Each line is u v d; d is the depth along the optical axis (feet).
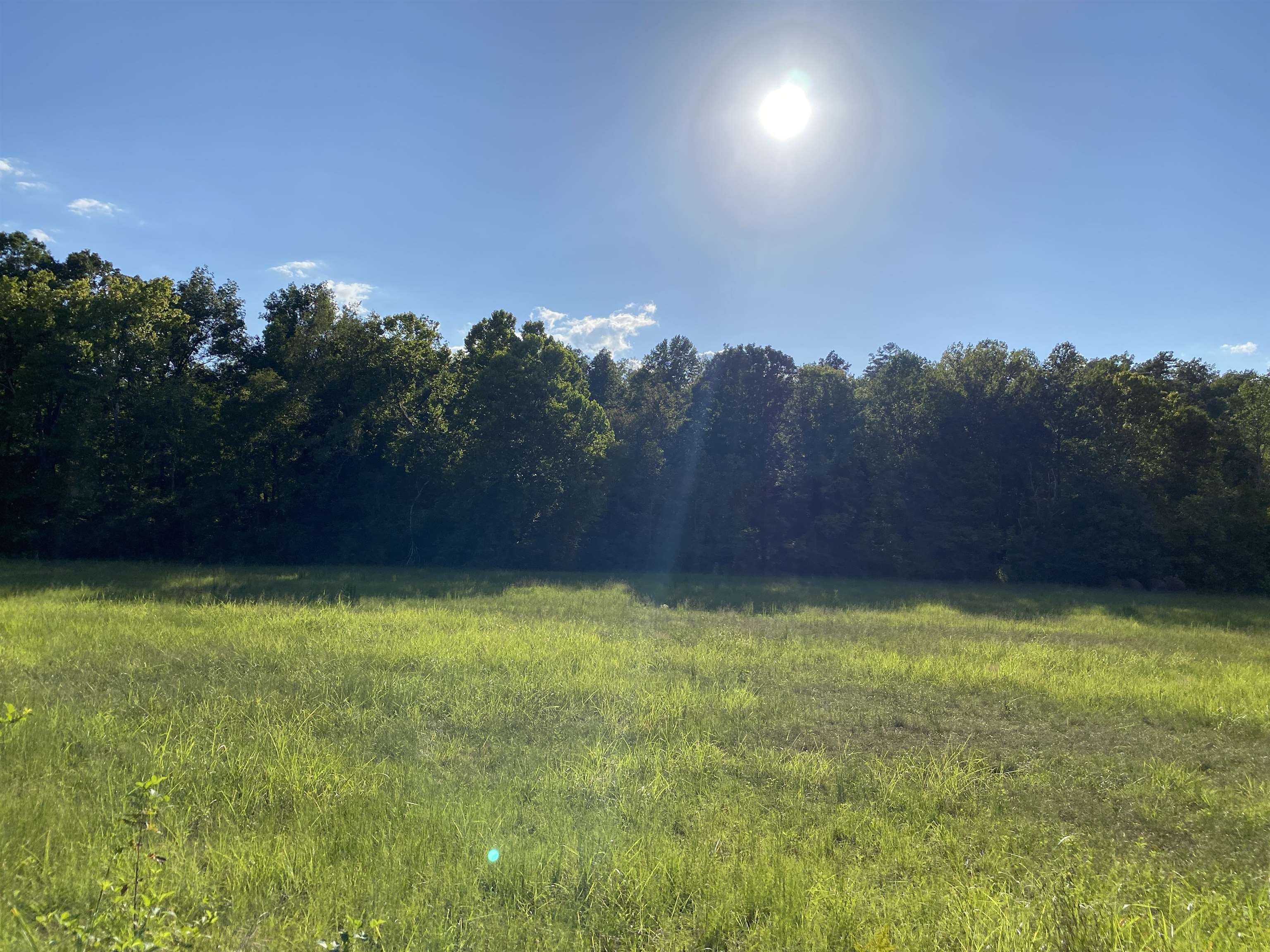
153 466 96.07
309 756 22.80
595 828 18.88
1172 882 16.94
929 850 18.63
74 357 89.97
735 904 15.34
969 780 23.98
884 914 14.99
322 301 101.40
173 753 22.45
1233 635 58.29
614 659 38.88
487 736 26.45
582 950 13.66
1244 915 15.17
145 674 31.94
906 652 45.03
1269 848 19.47
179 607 50.24
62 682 30.09
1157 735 29.86
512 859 16.70
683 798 21.42
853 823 20.06
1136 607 76.28
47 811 17.84
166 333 99.04
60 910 13.57
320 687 30.68
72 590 57.16
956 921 14.49
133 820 15.47
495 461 99.14
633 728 28.02
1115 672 40.83
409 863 16.60
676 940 14.17
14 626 40.42
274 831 18.13
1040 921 14.38
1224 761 26.86
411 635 43.01
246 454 95.50
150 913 12.77
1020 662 42.45
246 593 60.80
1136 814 21.77
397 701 29.73
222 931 13.44
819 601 73.20
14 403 88.12
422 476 101.76
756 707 31.48
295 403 94.89
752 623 56.95
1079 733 29.84
